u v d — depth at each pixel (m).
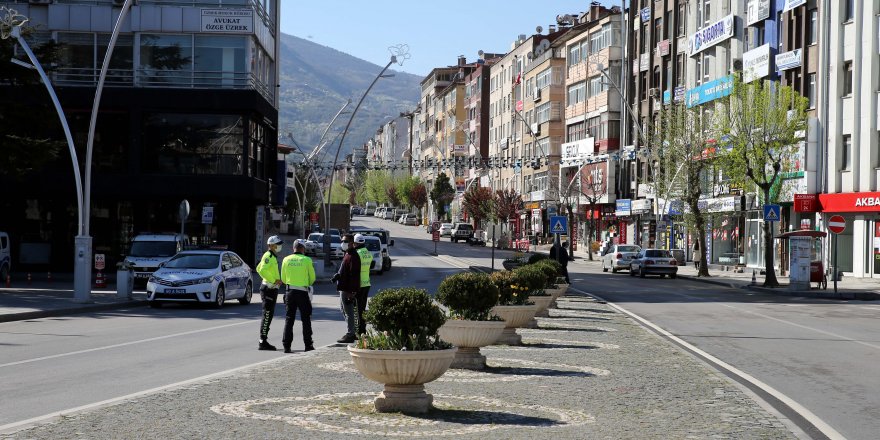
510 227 113.62
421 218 178.62
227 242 51.97
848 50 51.06
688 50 72.12
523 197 115.50
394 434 9.41
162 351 18.27
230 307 32.56
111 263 51.47
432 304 11.09
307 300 18.59
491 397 12.05
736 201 62.41
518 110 118.12
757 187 55.03
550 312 28.59
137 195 49.84
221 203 51.81
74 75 49.97
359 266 19.58
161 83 50.34
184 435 9.12
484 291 15.16
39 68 32.09
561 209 94.94
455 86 153.00
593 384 13.47
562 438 9.35
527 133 113.38
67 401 11.80
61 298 32.97
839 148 51.66
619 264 63.28
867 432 10.35
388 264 60.19
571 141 98.81
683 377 14.39
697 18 71.31
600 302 34.56
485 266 64.12
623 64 81.94
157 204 51.78
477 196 121.44
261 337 18.67
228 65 50.69
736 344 20.86
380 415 10.50
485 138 137.88
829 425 10.75
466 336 14.91
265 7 56.22
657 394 12.58
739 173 50.41
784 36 57.06
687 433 9.74
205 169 50.53
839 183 51.59
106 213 51.56
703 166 58.06
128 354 17.66
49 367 15.53
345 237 19.91
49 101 48.66
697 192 57.91
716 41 66.31
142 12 50.06
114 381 13.80
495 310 18.98
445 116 162.50
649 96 79.56
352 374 14.10
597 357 17.05
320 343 20.39
